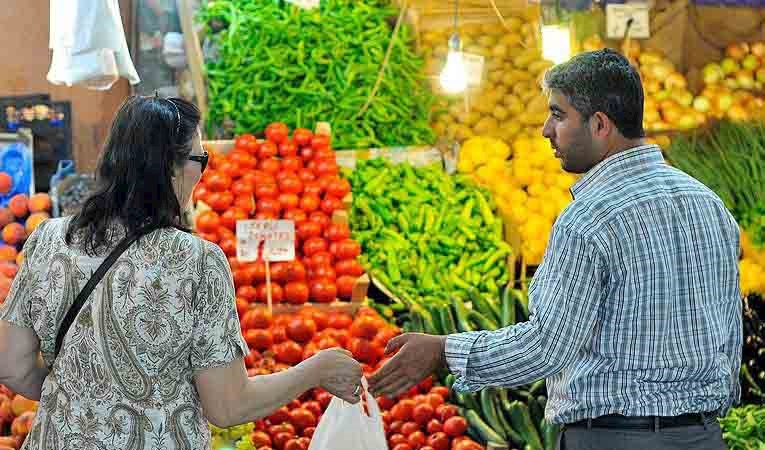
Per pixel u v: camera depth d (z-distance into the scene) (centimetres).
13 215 551
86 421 233
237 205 515
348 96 605
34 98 589
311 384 266
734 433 467
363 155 596
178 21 614
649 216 259
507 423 410
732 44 670
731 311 276
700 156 604
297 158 549
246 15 598
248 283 484
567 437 271
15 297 246
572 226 260
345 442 303
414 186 584
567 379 268
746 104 642
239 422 246
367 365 432
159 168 240
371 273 536
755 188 582
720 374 269
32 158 566
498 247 572
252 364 429
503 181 609
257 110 586
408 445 390
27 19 622
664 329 260
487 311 505
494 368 266
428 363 285
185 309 237
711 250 265
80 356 235
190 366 242
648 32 646
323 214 524
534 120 633
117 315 234
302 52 601
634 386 261
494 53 649
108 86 470
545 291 262
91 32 448
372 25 629
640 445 260
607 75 263
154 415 234
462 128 633
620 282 258
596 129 266
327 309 490
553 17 639
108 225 238
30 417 399
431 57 645
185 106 248
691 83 654
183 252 239
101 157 243
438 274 549
